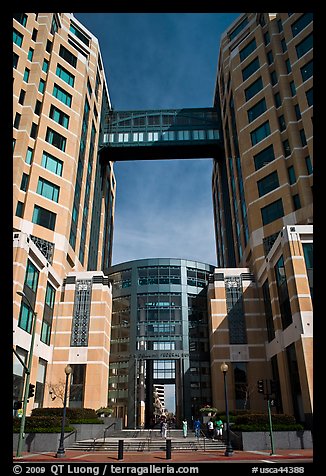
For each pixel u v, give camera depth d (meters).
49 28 53.56
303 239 35.47
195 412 47.50
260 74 54.97
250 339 44.00
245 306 45.69
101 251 65.44
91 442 29.59
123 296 55.25
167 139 68.25
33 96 47.38
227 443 23.12
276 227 46.06
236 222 59.75
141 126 70.00
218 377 42.84
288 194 45.81
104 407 40.31
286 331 35.78
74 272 46.69
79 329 43.69
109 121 71.00
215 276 47.94
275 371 39.81
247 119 54.66
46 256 43.84
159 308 53.22
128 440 30.72
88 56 62.78
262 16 58.91
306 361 30.70
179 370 52.62
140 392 52.12
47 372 41.00
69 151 50.31
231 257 64.19
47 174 46.81
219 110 70.56
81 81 55.91
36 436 25.73
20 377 33.91
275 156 49.00
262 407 40.81
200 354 51.12
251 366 42.81
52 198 46.72
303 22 50.91
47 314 41.94
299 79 48.72
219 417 34.34
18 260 34.00
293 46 50.75
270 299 41.78
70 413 34.66
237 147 58.56
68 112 52.12
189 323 52.81
